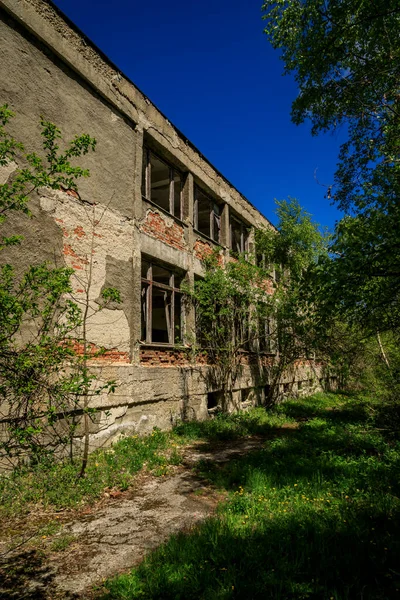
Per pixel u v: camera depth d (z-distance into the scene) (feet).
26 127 22.82
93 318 26.66
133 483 20.76
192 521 16.10
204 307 41.37
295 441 28.84
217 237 49.62
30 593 11.08
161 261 35.63
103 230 28.19
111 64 30.25
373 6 25.34
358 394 48.29
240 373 47.70
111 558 13.11
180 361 37.01
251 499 17.24
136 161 32.58
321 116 32.60
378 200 20.70
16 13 22.39
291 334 45.37
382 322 22.97
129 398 28.81
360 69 29.22
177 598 10.39
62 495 17.97
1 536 14.52
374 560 11.94
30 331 21.34
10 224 21.25
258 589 10.56
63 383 15.24
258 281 44.29
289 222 50.55
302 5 27.89
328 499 17.06
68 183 15.26
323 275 20.49
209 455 26.84
